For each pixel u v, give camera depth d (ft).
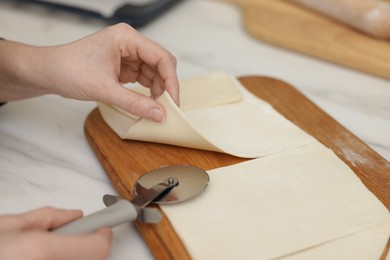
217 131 2.51
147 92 2.76
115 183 2.23
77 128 2.72
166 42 3.68
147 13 3.80
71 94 2.44
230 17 4.11
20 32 3.67
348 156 2.39
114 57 2.43
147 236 1.91
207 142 2.30
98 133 2.55
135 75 2.70
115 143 2.47
